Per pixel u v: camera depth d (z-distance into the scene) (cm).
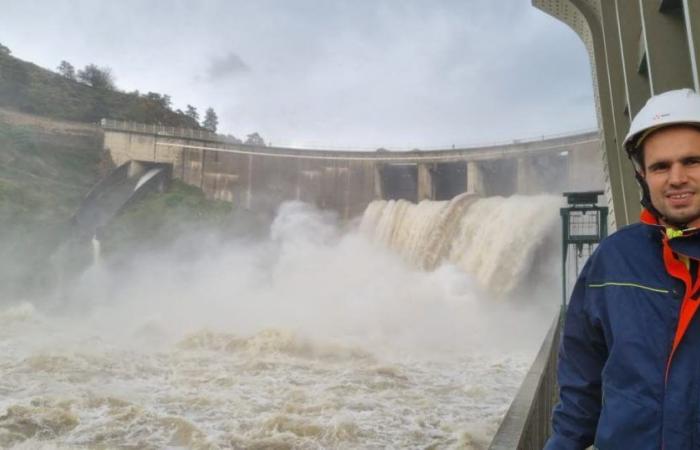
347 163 5731
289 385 1688
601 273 210
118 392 1567
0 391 1550
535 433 476
